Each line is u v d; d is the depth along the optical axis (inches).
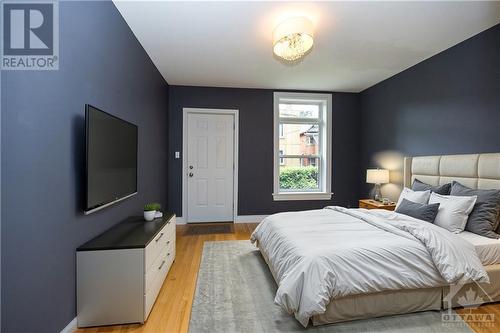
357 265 64.5
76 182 62.2
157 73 139.9
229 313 71.1
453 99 109.5
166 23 93.3
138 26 95.5
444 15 87.0
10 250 43.6
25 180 46.6
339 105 185.8
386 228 82.4
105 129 71.6
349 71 143.0
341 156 186.9
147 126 121.3
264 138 178.7
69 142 59.4
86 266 63.1
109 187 74.4
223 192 176.9
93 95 70.1
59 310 56.0
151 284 71.9
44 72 51.5
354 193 187.8
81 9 64.0
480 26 93.7
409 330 63.5
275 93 178.7
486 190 86.5
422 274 66.8
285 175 185.9
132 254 65.0
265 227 104.7
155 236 75.5
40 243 50.1
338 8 83.4
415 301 69.7
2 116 42.7
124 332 62.9
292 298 60.8
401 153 142.8
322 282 60.3
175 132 170.2
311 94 182.1
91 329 63.7
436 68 118.6
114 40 83.0
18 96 45.6
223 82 163.9
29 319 47.4
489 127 94.3
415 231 75.5
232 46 112.3
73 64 60.7
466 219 85.7
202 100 172.1
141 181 112.7
